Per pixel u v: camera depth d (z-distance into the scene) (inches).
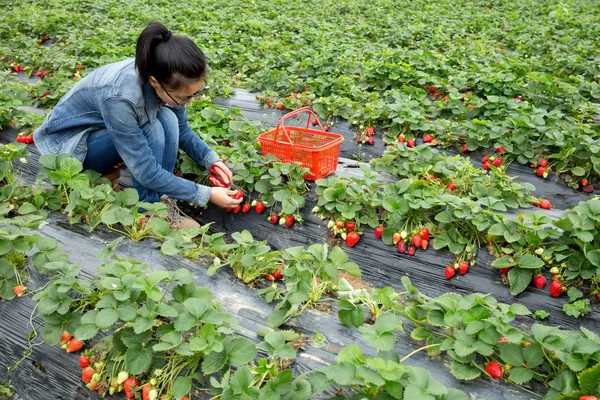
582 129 207.6
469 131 217.9
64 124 156.3
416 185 154.6
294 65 313.7
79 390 106.4
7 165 170.7
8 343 117.3
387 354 92.7
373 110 236.2
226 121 225.5
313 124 250.7
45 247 123.9
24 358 114.3
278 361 100.3
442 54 378.0
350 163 205.9
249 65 331.0
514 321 131.9
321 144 185.6
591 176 196.5
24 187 163.9
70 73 315.9
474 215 143.2
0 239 123.0
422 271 148.9
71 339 109.7
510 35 447.5
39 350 113.0
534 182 203.9
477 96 277.4
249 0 609.6
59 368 109.6
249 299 121.0
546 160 203.8
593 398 81.4
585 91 291.9
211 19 488.4
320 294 121.0
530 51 404.5
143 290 102.2
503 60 342.6
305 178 175.8
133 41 394.0
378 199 155.2
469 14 561.0
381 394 85.1
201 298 104.2
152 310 98.3
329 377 85.5
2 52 351.9
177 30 444.8
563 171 198.1
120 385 101.5
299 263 119.4
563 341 92.7
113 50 341.4
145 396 97.0
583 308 125.9
